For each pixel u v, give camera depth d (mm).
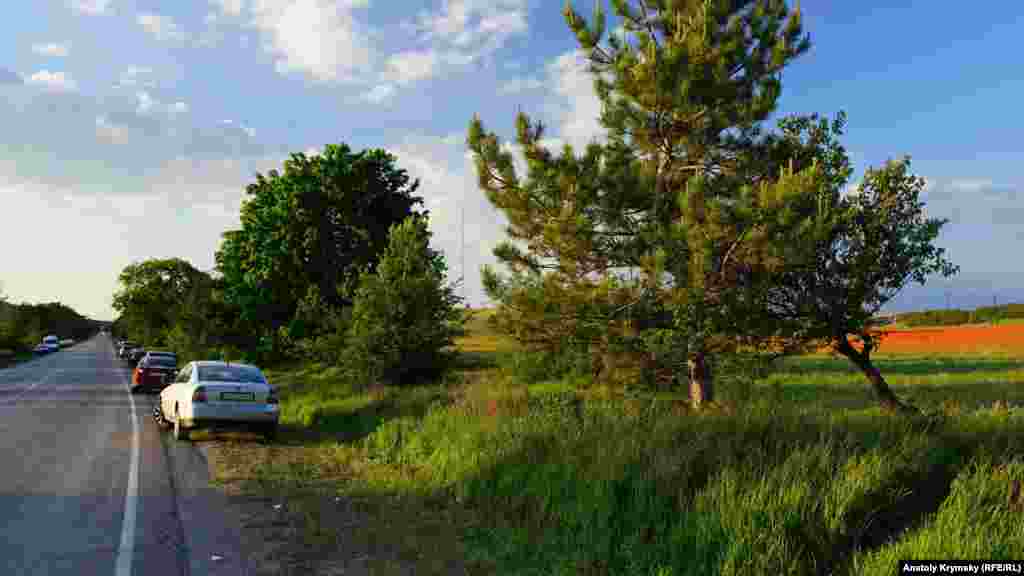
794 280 11188
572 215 10219
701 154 11609
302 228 30078
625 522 6336
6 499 8203
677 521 6070
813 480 6008
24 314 110938
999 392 18547
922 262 11312
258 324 32750
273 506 7918
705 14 10930
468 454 9383
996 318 128375
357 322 19406
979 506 5176
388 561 5965
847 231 11203
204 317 35688
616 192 10445
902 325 136125
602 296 10219
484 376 17625
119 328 166000
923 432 7348
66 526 6980
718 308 10047
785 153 11797
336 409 16281
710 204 9367
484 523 7242
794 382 23016
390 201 31453
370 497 8438
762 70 11531
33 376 38625
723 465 6723
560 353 11375
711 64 10773
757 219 9117
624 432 8422
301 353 28969
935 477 6402
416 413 14125
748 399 11070
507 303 10945
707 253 9211
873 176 11539
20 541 6430
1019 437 7422
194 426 12977
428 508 7922
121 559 5910
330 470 10289
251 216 32312
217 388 13039
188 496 8445
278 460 11102
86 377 38125
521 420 10203
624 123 11609
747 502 5664
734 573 5020
